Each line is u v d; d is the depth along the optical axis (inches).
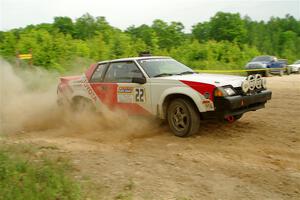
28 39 835.4
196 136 250.7
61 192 151.0
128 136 262.5
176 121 250.4
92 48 943.7
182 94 244.4
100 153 219.3
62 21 1546.5
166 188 163.3
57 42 837.8
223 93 226.5
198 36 2122.3
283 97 441.4
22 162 180.7
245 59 1288.1
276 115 315.6
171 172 183.6
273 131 256.8
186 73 275.9
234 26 1996.8
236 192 159.2
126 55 979.3
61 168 180.1
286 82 685.3
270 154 207.8
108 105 286.7
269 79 801.6
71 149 229.1
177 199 151.8
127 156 212.5
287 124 277.4
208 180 172.7
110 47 993.5
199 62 1160.2
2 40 901.8
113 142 248.4
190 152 216.1
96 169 188.1
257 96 244.2
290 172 179.6
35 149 220.1
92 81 299.7
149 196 154.4
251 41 2428.6
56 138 266.5
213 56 1270.9
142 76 263.6
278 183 167.5
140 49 1079.0
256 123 284.0
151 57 287.3
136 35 1561.3
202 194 157.4
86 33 1542.8
